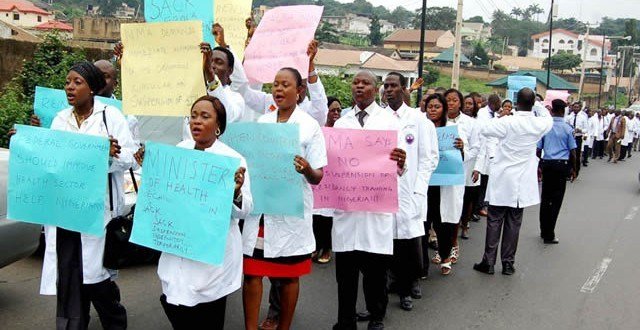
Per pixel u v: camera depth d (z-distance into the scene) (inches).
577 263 307.6
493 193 279.9
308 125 174.1
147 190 148.3
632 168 833.5
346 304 192.5
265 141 167.5
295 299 181.9
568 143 340.2
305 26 208.7
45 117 199.3
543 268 296.5
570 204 493.7
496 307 237.9
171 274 148.0
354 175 184.9
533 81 562.9
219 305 152.5
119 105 198.7
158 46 166.2
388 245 190.9
